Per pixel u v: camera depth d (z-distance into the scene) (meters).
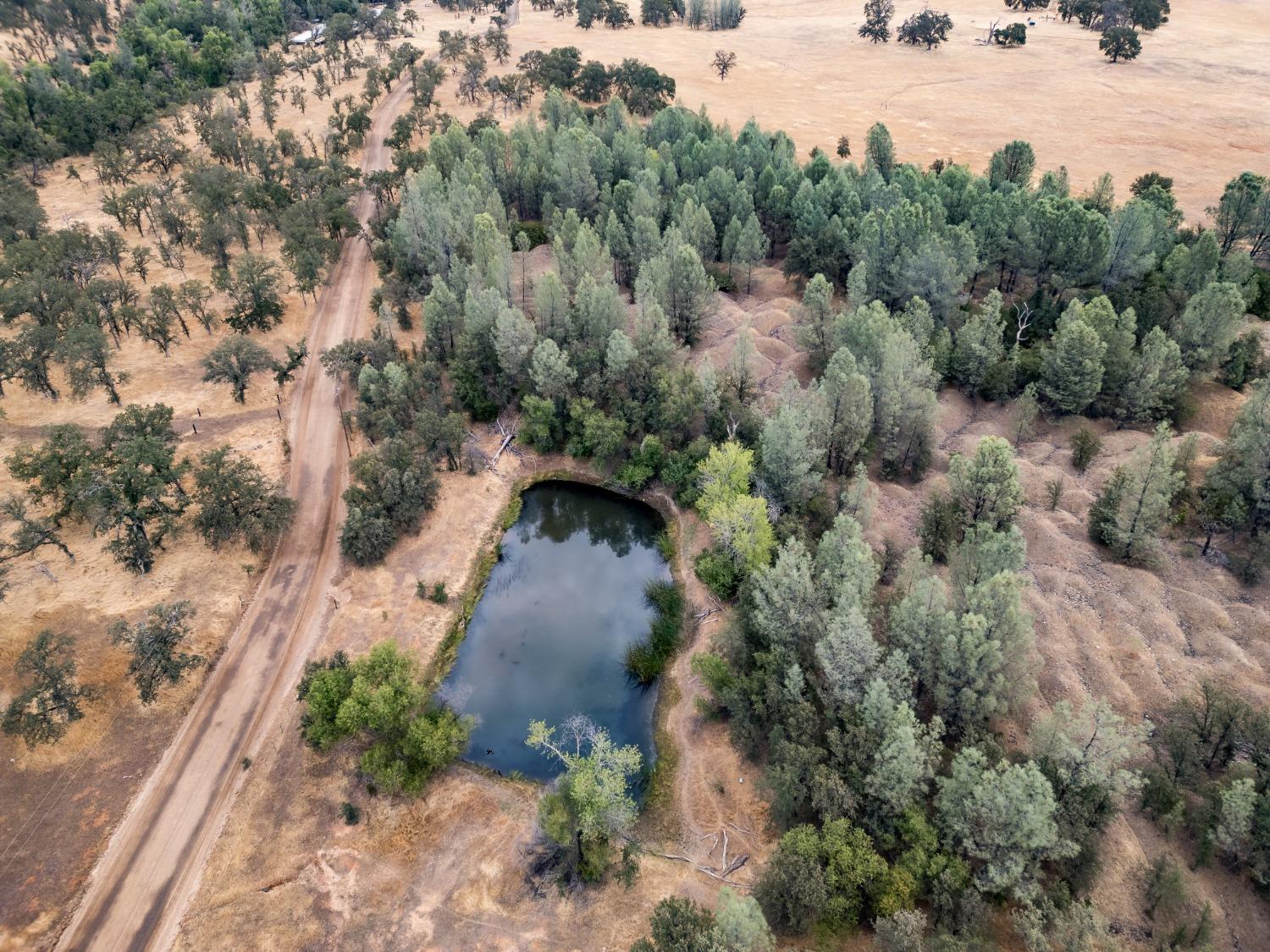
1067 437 110.31
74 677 78.19
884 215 137.50
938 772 69.38
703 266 142.88
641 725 83.00
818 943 60.12
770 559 90.31
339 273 160.12
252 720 79.19
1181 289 121.38
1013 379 116.25
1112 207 158.12
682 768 76.69
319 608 91.56
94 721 77.25
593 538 111.69
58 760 74.06
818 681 76.81
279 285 146.75
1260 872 59.75
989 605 69.25
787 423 95.06
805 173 170.88
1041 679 78.50
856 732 67.06
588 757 65.19
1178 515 92.12
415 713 73.56
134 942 62.81
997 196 140.00
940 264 122.88
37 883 65.94
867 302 130.88
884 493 104.06
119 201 162.00
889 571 89.81
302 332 140.88
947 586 82.44
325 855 68.06
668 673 87.94
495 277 130.75
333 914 64.12
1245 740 67.00
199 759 75.50
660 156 182.00
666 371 114.06
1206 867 62.91
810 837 61.50
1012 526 77.06
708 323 140.88
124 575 91.88
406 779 70.50
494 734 81.12
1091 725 63.59
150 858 68.00
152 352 132.38
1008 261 134.50
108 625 85.12
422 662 87.25
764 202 163.12
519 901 64.81
